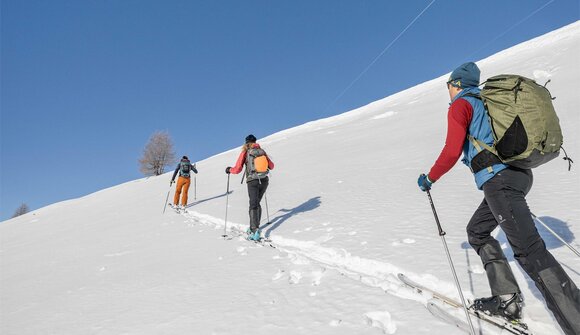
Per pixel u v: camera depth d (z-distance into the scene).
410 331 2.47
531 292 2.68
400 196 6.72
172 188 19.20
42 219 18.25
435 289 3.10
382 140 16.95
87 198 26.36
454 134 2.35
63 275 5.52
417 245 4.07
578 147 7.19
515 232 2.13
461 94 2.47
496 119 2.14
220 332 2.86
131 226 9.78
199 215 9.94
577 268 2.82
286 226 6.39
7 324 3.67
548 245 3.37
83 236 9.54
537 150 2.03
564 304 1.95
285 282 3.76
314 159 16.72
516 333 2.28
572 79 16.80
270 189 11.13
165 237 7.43
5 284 5.53
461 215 4.89
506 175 2.21
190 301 3.59
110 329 3.19
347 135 24.16
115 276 4.93
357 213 6.16
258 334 2.75
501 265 2.48
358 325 2.66
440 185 6.93
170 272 4.71
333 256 4.45
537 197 4.88
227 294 3.65
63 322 3.53
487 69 35.16
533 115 2.03
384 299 2.99
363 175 9.81
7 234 14.48
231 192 13.76
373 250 4.20
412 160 10.32
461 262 3.37
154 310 3.49
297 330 2.73
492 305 2.45
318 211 6.99
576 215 3.91
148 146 50.06
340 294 3.23
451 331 2.38
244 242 5.94
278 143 33.28
